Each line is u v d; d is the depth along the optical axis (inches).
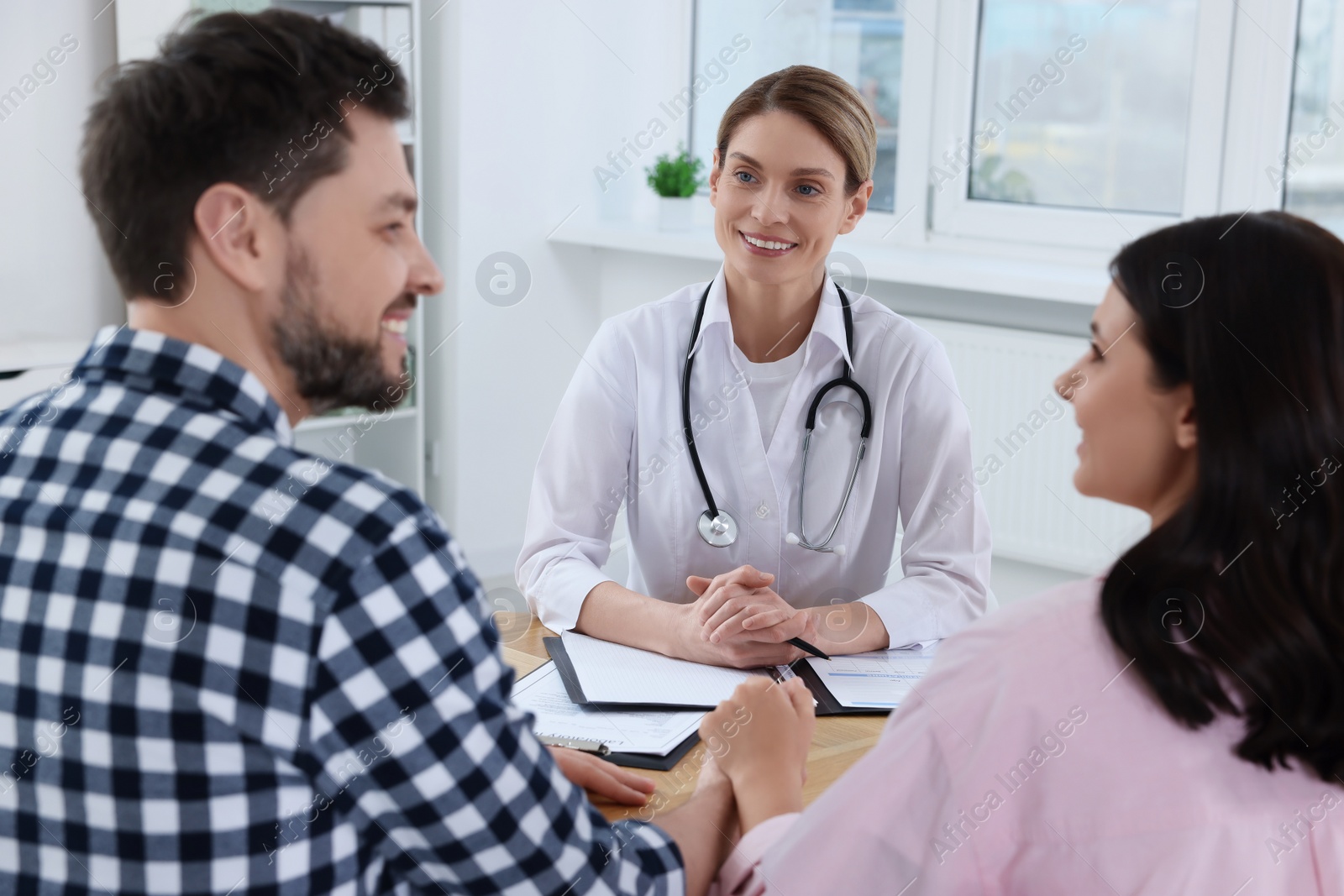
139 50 113.7
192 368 28.7
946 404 67.6
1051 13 121.6
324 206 29.3
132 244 29.0
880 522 70.1
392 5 126.2
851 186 65.1
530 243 143.3
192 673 26.5
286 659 26.5
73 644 27.2
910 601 61.8
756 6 143.9
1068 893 31.2
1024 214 125.2
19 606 27.9
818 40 138.6
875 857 32.8
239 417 28.8
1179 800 30.3
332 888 28.4
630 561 72.8
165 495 27.4
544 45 139.3
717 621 55.9
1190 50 113.5
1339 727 29.9
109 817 27.3
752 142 62.9
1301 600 30.0
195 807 26.8
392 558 27.2
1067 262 122.4
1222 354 30.3
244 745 26.8
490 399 143.6
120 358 29.1
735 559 69.3
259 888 27.3
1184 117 115.0
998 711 32.0
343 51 29.4
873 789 33.2
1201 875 30.2
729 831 39.6
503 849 29.1
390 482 28.6
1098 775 30.9
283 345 29.9
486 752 28.4
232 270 28.8
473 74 133.6
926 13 127.7
